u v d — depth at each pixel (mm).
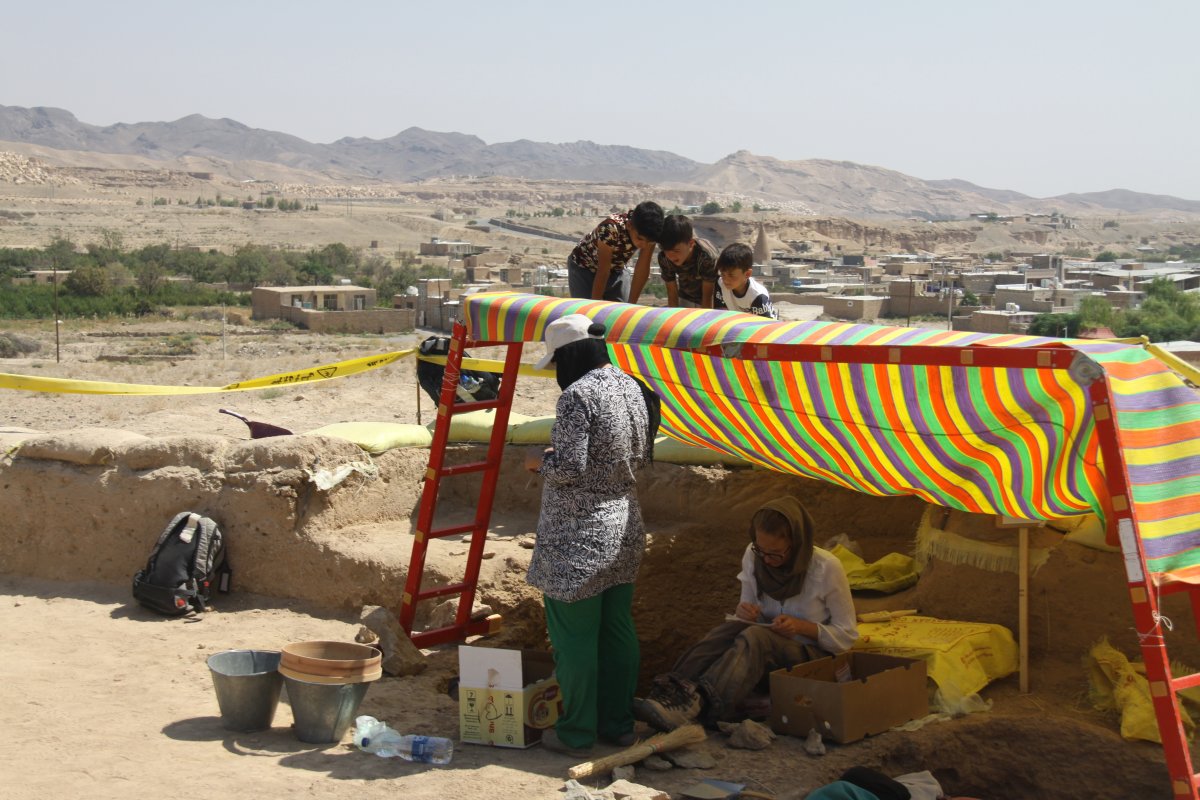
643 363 6699
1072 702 6320
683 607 8586
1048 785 5926
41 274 131500
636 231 8508
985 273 152625
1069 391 4812
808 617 6367
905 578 7602
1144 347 5527
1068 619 6582
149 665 6758
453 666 6840
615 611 5727
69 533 8586
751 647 6156
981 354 4684
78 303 104938
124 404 26844
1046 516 6027
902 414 5617
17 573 8695
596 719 5621
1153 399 4910
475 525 7152
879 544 8477
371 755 5496
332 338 84688
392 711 6078
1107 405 4422
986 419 5301
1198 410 4969
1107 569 6543
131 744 5516
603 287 8750
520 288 142000
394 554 7867
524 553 8109
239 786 5047
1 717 5793
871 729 5852
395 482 8953
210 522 7992
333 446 8453
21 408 27703
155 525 8359
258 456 8297
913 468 6188
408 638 6852
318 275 147500
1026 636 6473
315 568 7949
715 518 8906
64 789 4941
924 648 6352
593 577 5465
